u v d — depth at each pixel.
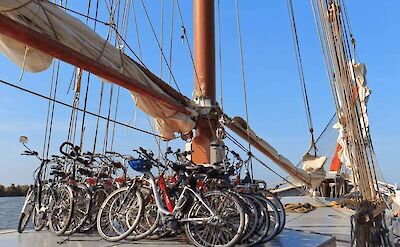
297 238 6.19
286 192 15.84
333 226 8.52
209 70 9.16
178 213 5.25
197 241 5.14
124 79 4.99
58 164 6.40
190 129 7.86
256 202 5.64
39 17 3.77
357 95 8.04
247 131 8.82
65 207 5.95
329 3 6.99
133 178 5.68
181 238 5.68
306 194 14.56
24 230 6.33
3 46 4.02
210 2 9.41
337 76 6.95
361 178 6.74
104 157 6.44
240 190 5.64
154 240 5.56
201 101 8.55
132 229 5.39
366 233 6.30
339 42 6.92
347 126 6.97
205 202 5.17
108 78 4.75
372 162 7.71
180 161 5.88
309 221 9.16
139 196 5.51
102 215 5.68
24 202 6.35
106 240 5.52
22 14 3.57
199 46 9.28
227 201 5.13
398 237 7.87
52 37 3.94
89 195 5.98
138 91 5.49
